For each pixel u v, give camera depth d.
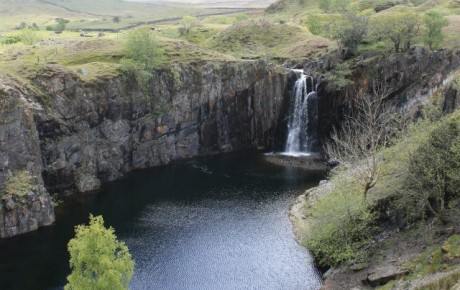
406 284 38.78
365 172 54.88
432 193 46.75
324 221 58.81
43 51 105.56
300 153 101.94
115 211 71.69
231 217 68.12
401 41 96.25
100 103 84.00
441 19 95.38
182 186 82.19
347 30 103.38
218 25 163.50
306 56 113.06
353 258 50.41
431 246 43.53
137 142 91.50
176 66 95.38
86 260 37.25
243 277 52.22
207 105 99.19
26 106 71.06
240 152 102.88
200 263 55.34
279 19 184.38
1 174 65.12
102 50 101.94
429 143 47.75
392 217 50.66
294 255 56.56
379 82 95.38
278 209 70.50
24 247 60.81
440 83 88.69
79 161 81.19
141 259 56.31
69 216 70.50
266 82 103.12
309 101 101.81
